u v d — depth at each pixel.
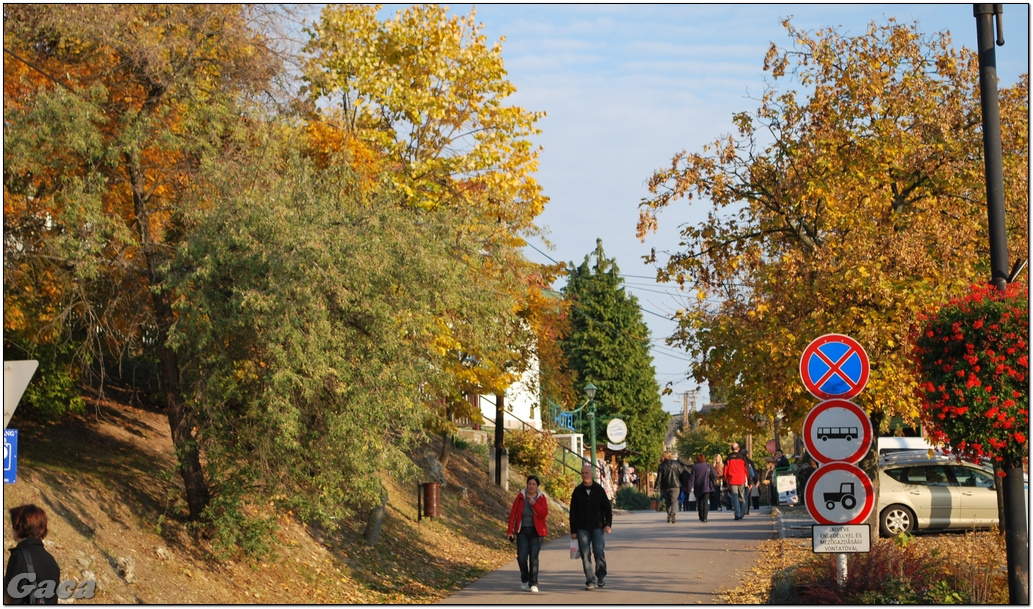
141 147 13.70
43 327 13.93
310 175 14.26
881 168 17.38
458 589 15.87
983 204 17.67
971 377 10.80
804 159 17.62
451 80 20.36
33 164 12.87
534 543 14.71
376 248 12.91
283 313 12.26
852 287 15.46
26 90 13.95
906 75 18.02
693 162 19.00
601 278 61.94
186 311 13.00
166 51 13.96
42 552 8.71
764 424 18.36
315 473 13.36
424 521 21.56
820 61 18.30
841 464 11.34
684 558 17.61
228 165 13.59
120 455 16.17
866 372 11.55
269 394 12.32
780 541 19.16
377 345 13.13
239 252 12.81
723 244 19.22
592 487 14.73
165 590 12.07
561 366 28.80
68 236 12.95
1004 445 10.79
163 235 14.61
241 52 14.70
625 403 60.16
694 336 18.25
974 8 11.55
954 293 15.30
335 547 16.80
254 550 13.61
